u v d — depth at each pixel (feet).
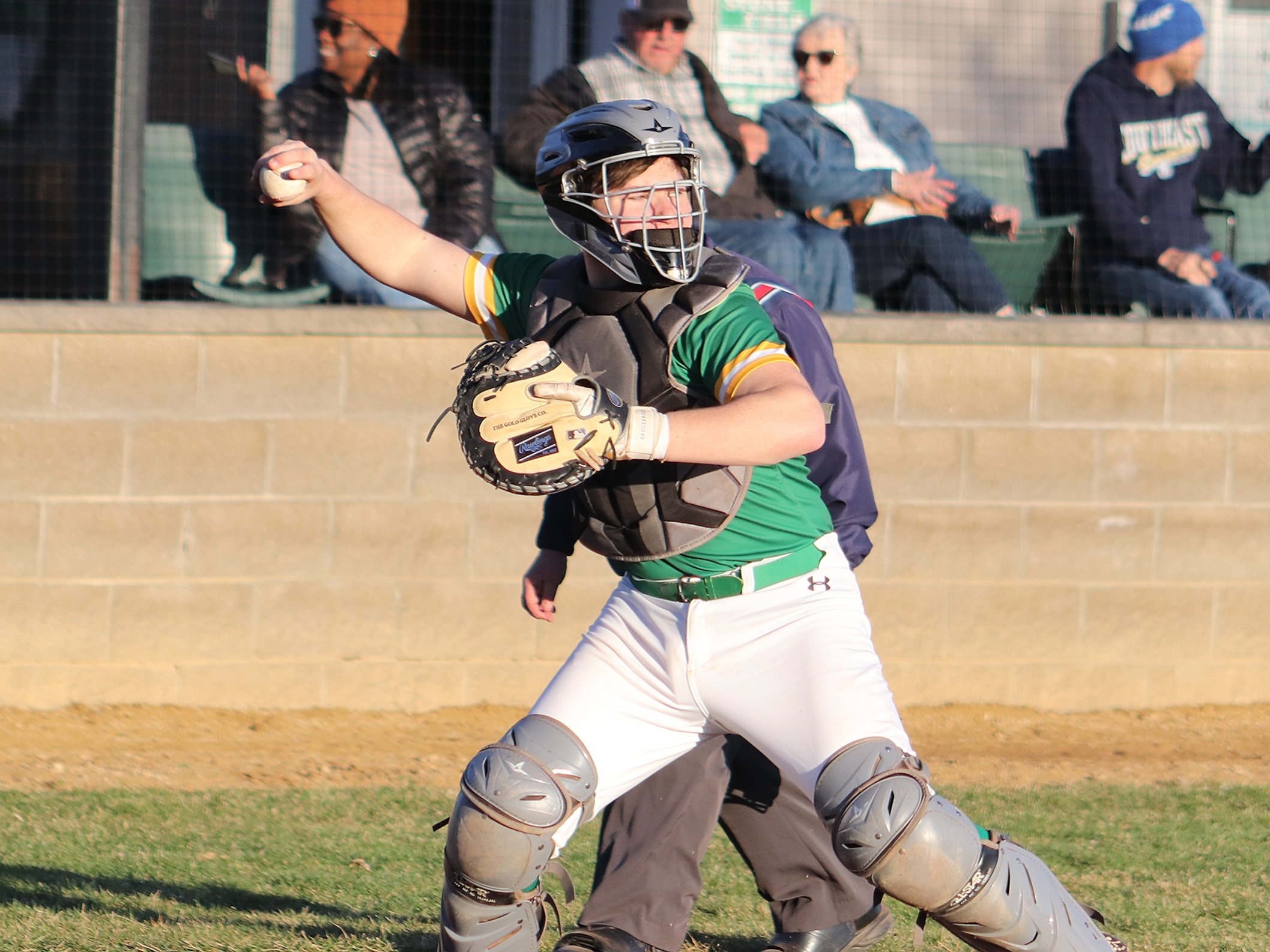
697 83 91.71
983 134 106.22
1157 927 50.11
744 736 33.19
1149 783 75.31
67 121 90.27
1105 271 97.76
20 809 64.08
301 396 86.12
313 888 53.06
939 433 90.63
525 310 35.40
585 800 33.27
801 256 91.04
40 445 84.23
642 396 31.73
